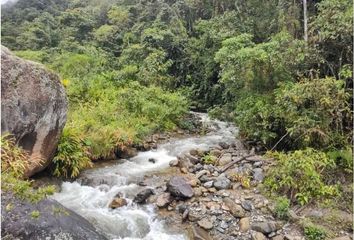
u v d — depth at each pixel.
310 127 6.47
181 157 7.67
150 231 4.88
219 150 8.16
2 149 4.75
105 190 6.10
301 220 4.91
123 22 20.41
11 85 5.34
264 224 4.83
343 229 4.82
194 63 14.83
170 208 5.45
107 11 23.22
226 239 4.68
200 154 7.90
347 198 5.44
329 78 6.56
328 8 7.32
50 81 6.04
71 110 10.29
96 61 15.18
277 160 6.64
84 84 12.05
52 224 3.75
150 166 7.44
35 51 17.94
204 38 14.27
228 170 6.76
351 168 6.07
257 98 7.93
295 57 7.37
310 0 10.22
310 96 6.44
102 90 12.20
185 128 11.40
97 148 7.61
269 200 5.52
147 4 19.42
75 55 15.07
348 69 6.71
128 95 11.66
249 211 5.24
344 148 6.46
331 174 6.04
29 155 5.71
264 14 12.81
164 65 14.29
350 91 6.80
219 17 14.19
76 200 5.67
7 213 3.57
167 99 12.12
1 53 5.40
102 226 4.85
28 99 5.56
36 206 3.87
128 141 8.38
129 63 15.20
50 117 5.98
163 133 10.62
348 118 6.68
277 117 7.43
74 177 6.54
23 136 5.52
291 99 6.75
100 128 8.35
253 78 7.92
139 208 5.48
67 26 22.03
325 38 7.17
